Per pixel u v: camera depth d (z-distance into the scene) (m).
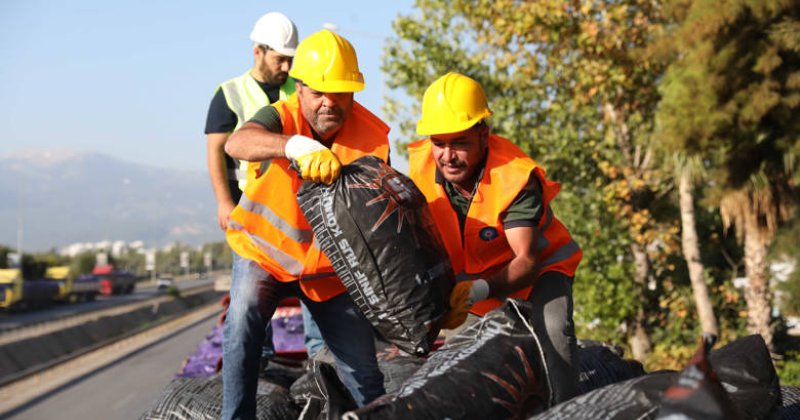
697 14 13.79
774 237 15.59
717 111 14.24
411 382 2.97
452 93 3.37
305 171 3.09
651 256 20.61
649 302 20.77
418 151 3.69
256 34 4.47
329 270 3.38
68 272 82.88
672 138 14.98
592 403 2.74
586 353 4.42
